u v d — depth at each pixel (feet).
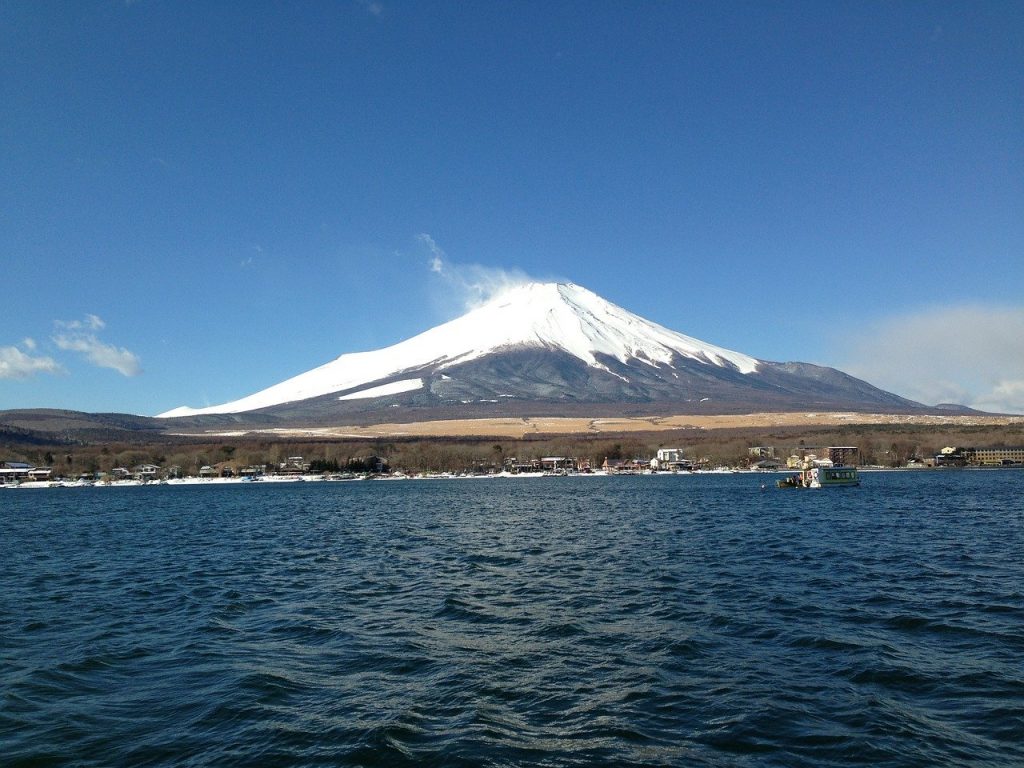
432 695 76.23
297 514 376.27
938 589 127.34
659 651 90.68
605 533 239.30
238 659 90.84
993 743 62.03
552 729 66.69
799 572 148.36
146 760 61.57
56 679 82.84
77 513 415.03
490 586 140.46
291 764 60.18
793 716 68.39
